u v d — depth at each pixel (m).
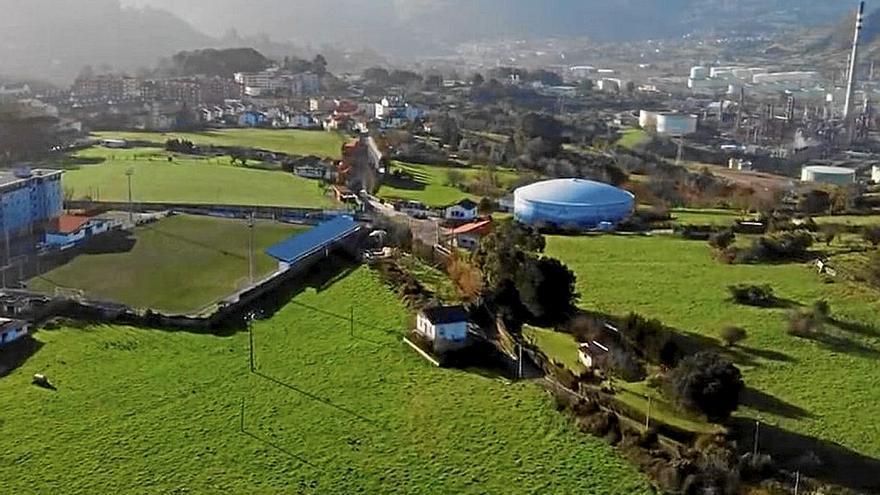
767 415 67.38
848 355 79.00
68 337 85.88
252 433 67.31
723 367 66.44
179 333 87.44
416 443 65.75
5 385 74.88
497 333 85.25
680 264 109.19
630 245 120.31
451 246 118.69
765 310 90.44
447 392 73.88
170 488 59.66
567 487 59.50
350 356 81.75
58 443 65.44
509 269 89.12
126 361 80.62
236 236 127.81
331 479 60.97
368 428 68.00
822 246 117.62
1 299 93.94
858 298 94.00
